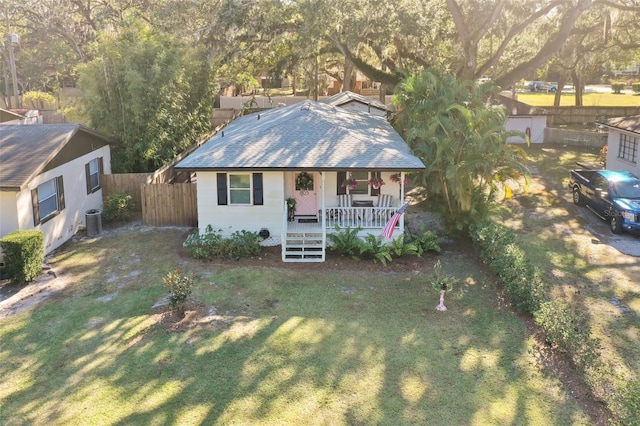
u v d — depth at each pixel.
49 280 15.55
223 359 11.37
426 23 29.03
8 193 15.85
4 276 15.59
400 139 20.64
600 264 16.70
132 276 15.81
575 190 23.22
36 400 10.08
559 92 49.03
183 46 28.98
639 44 39.94
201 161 17.42
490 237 16.42
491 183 18.14
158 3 37.47
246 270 16.19
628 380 10.12
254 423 9.41
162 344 11.97
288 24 32.62
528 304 13.16
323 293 14.66
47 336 12.38
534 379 10.62
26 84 53.12
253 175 17.75
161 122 25.41
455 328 12.71
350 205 18.89
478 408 9.80
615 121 26.59
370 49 37.31
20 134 19.19
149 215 20.58
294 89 55.00
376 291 14.81
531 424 9.35
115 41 25.47
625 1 34.72
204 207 18.02
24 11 44.97
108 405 9.91
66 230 19.06
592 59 46.94
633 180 20.66
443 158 17.58
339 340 12.16
